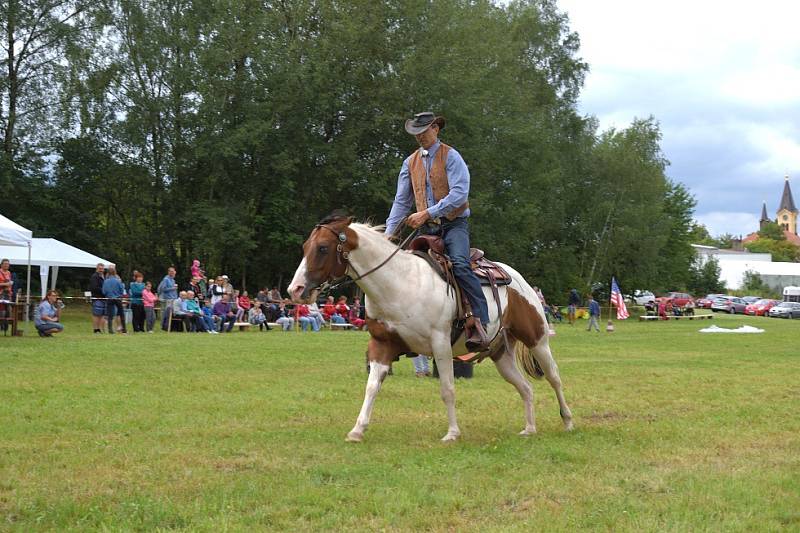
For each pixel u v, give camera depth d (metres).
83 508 4.98
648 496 5.54
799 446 7.50
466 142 42.88
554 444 7.33
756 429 8.45
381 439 7.50
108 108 43.03
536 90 54.25
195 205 40.38
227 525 4.69
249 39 39.88
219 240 39.03
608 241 59.34
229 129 40.16
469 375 13.11
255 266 44.25
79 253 30.58
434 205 7.55
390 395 10.77
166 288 24.33
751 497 5.48
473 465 6.39
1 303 19.84
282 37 41.44
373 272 7.06
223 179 40.97
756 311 70.62
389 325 7.25
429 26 42.81
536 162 48.69
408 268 7.22
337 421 8.58
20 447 6.87
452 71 41.84
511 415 9.34
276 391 10.90
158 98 41.28
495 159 45.47
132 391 10.51
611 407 10.12
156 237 44.31
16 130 42.47
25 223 42.72
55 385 10.84
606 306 65.38
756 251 161.12
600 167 59.22
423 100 41.53
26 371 12.37
